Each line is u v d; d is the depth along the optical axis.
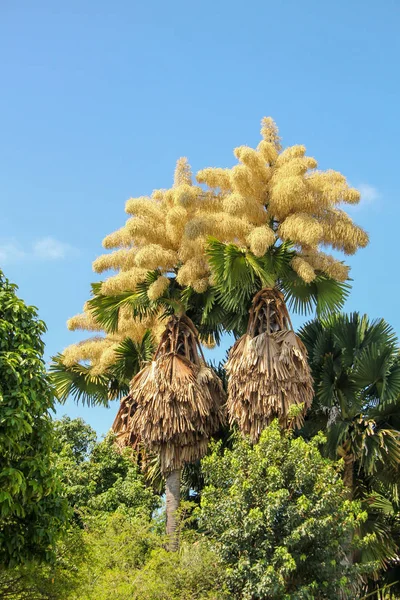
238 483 13.01
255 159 15.30
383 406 15.36
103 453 18.14
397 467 15.41
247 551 12.48
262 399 13.91
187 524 15.62
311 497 12.74
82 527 15.77
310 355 16.91
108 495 16.66
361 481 15.92
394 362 15.62
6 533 10.55
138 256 15.02
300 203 15.09
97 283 17.00
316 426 16.39
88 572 12.50
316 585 12.13
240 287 15.02
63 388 19.22
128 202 15.68
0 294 11.34
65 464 16.80
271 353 14.12
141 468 17.97
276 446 13.19
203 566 12.65
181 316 15.70
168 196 16.05
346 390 15.85
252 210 14.80
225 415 15.34
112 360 17.89
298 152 15.73
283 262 15.27
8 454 10.31
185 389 14.47
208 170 15.67
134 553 13.52
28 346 11.08
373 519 15.44
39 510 10.71
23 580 11.12
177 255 15.77
